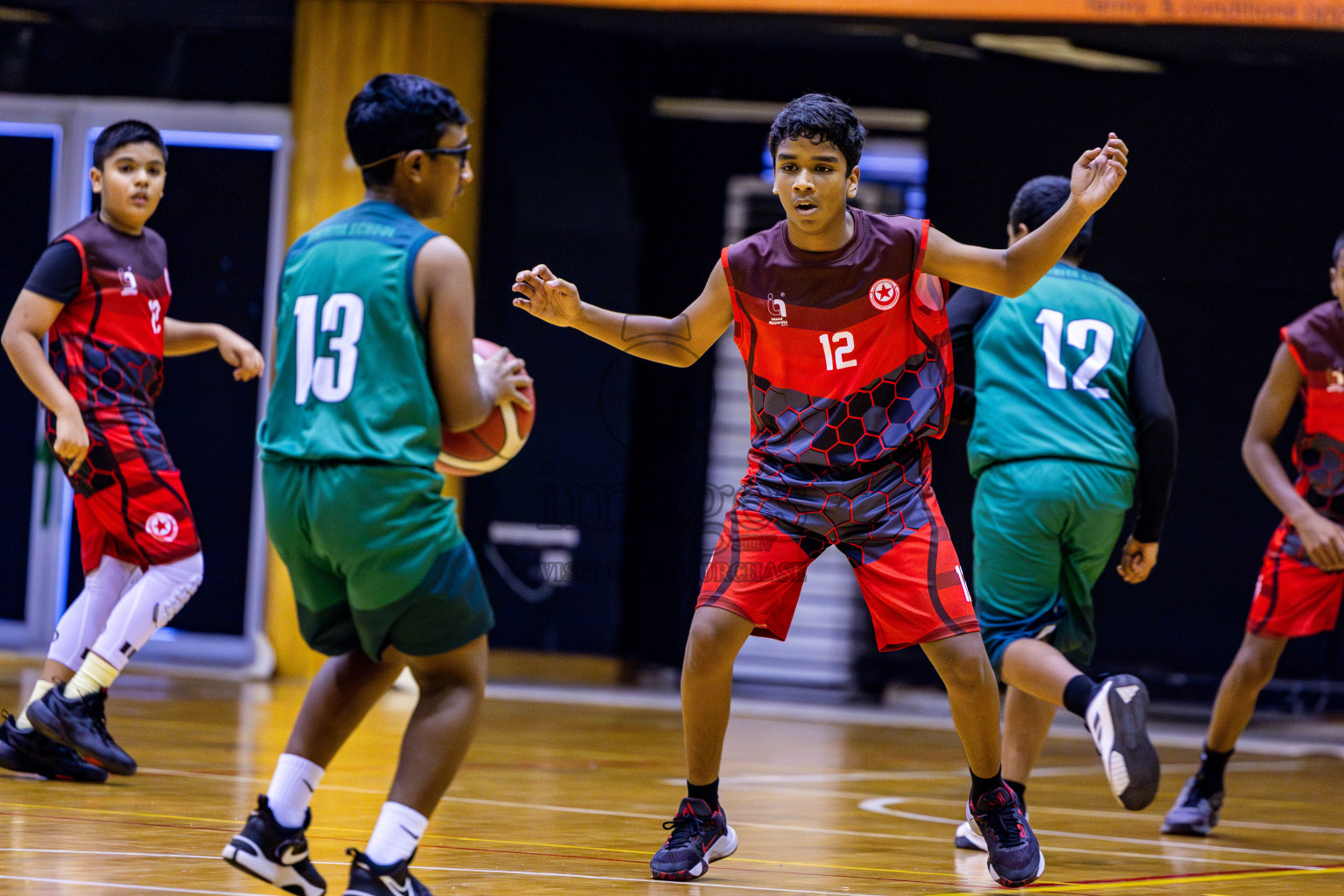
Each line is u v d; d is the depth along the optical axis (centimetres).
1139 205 1919
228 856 540
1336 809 1098
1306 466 967
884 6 1747
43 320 945
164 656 1984
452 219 1856
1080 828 930
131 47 2016
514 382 598
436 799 546
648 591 2078
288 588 1867
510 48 1966
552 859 722
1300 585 913
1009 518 805
